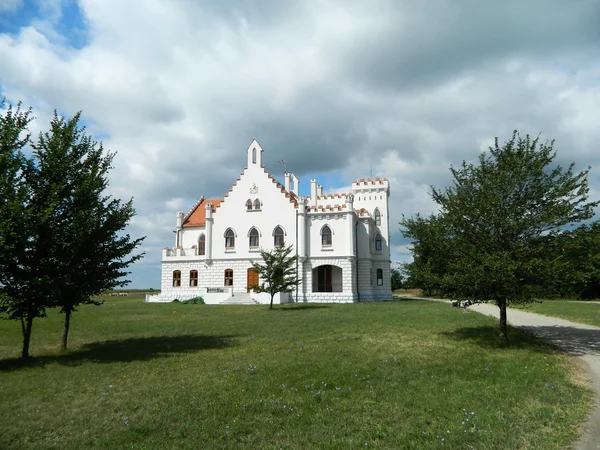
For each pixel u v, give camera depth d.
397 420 7.75
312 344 15.52
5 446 7.02
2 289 13.29
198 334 19.16
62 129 14.88
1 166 12.75
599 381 10.42
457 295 15.25
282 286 34.88
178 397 9.26
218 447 6.76
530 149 15.05
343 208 47.53
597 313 26.97
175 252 52.22
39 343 17.31
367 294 49.16
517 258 14.31
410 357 12.99
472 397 8.97
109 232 15.41
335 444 6.75
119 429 7.61
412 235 16.62
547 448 6.59
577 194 14.12
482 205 14.52
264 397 9.12
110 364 12.88
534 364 11.97
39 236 13.65
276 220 48.84
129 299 58.16
